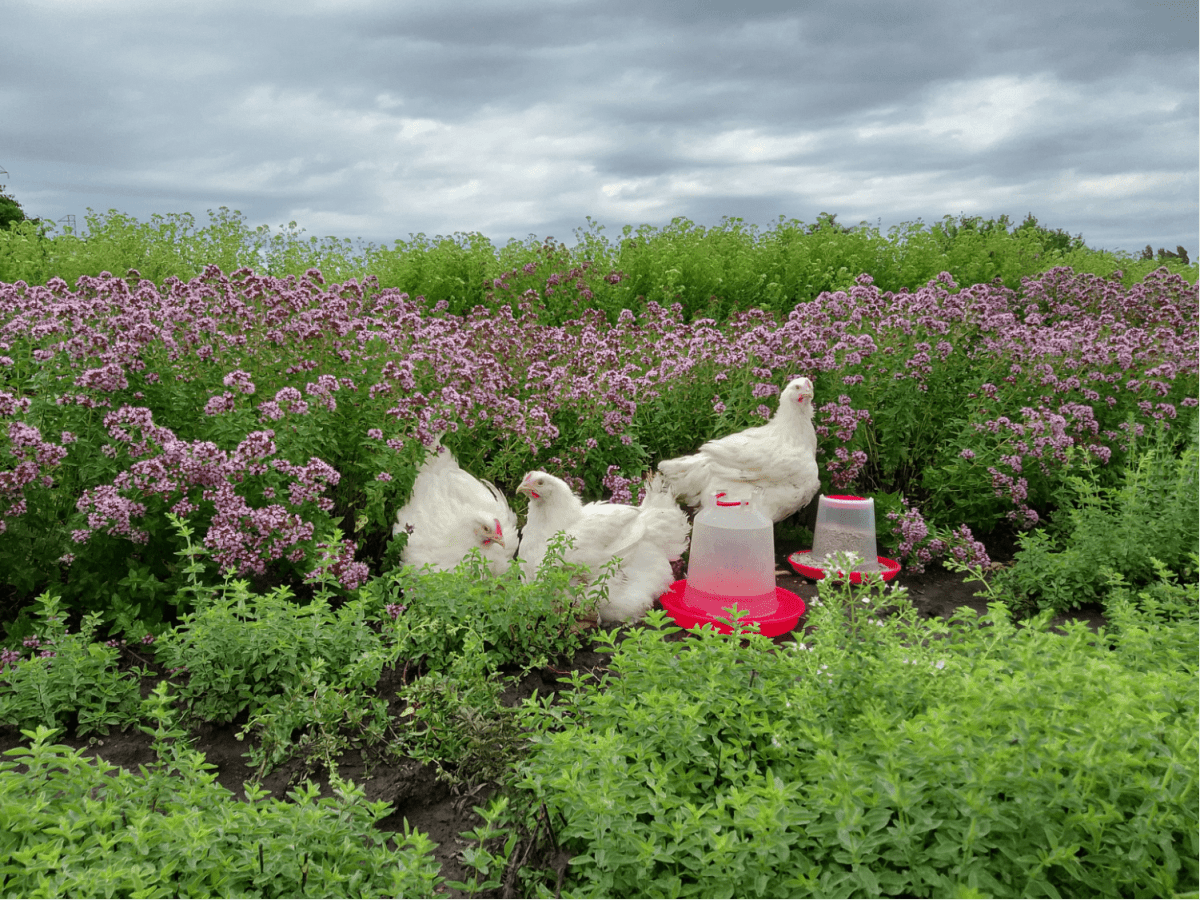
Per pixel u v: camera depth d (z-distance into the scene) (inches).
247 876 91.0
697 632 135.3
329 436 208.2
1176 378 319.6
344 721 140.3
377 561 218.2
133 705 146.3
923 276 570.6
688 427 290.7
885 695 113.4
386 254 537.0
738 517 200.2
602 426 263.0
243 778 133.3
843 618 135.7
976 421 273.9
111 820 97.0
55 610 151.4
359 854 97.4
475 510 207.9
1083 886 86.6
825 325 309.6
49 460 161.8
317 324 227.5
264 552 174.1
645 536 206.8
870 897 80.9
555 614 172.1
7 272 438.9
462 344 281.9
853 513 240.1
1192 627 142.7
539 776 103.2
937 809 88.0
